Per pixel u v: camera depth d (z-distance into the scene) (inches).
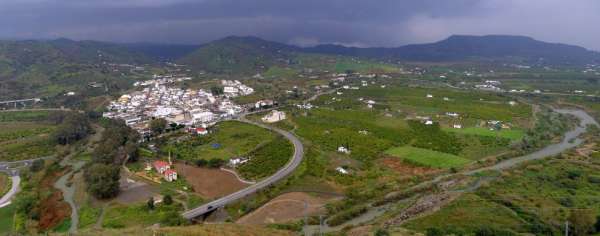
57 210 7293.3
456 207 6569.9
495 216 6176.2
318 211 6766.7
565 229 5561.0
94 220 6732.3
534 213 6200.8
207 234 4859.7
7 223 6968.5
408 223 6038.4
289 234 5575.8
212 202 7185.0
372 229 5831.7
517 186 7524.6
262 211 6850.4
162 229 4972.9
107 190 7559.1
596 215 5964.6
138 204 7219.5
